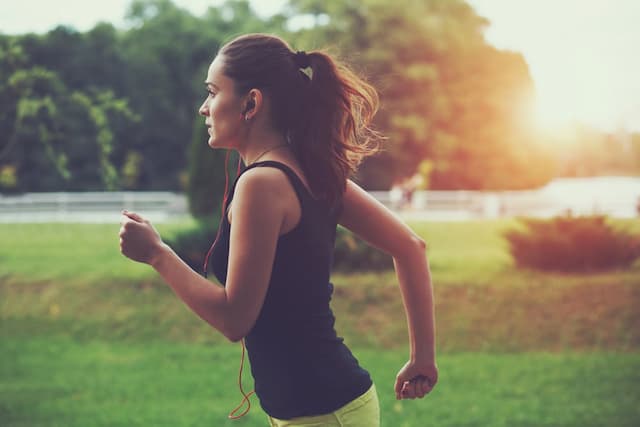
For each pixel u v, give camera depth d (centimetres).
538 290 1175
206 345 1097
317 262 186
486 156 3775
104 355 1038
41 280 1321
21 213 2348
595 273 1265
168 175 4172
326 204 192
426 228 1881
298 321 185
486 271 1302
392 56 3453
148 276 1305
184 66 4197
